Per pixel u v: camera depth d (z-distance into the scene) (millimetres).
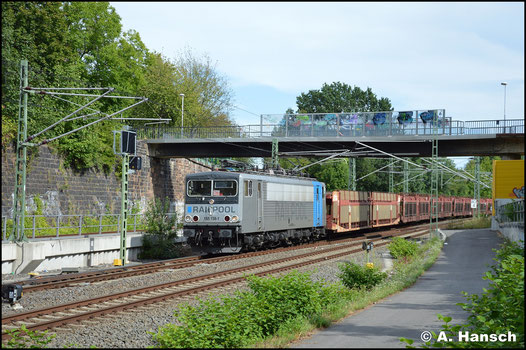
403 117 40938
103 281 19375
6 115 33812
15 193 23359
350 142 43438
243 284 19062
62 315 13508
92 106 42062
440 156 43562
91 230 37031
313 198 36188
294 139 42875
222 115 74312
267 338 10680
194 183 27766
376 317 12625
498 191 26719
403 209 59000
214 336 10352
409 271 22000
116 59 47781
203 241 27656
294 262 26031
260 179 28984
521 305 9711
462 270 22953
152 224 29938
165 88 60938
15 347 10195
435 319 12297
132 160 25594
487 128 39312
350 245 34906
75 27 44031
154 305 14977
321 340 10203
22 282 18375
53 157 36594
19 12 35875
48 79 38812
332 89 94438
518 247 16797
